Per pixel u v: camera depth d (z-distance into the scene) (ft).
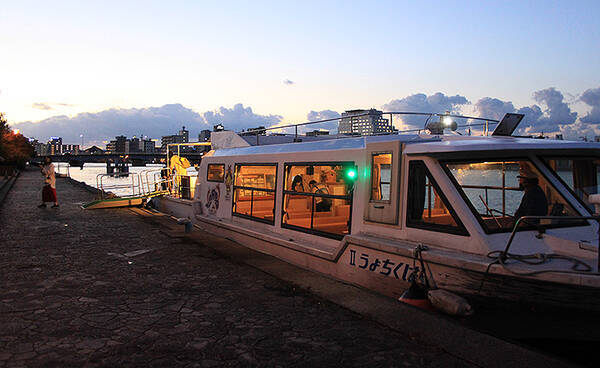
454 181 16.44
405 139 19.72
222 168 34.22
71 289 17.89
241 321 14.26
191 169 49.98
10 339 12.57
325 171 26.27
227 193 33.14
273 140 35.86
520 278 13.51
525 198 16.94
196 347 12.17
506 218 17.51
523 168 17.30
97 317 14.56
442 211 16.80
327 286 18.04
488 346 11.60
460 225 15.74
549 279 12.96
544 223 15.79
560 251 14.60
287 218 26.43
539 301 13.42
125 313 15.01
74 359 11.30
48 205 55.77
